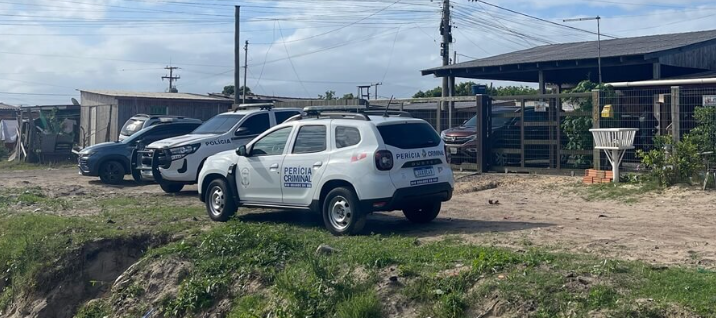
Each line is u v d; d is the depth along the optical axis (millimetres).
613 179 15531
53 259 11398
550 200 14703
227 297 9273
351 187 10789
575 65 23156
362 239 10227
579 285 7250
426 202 11133
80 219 12898
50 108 33562
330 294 8172
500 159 18812
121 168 20094
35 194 17406
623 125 16828
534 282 7434
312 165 11234
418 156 10898
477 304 7457
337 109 12125
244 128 17156
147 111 32438
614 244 9406
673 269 7664
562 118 17609
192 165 16516
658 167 14820
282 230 10633
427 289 7820
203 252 10219
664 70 24391
